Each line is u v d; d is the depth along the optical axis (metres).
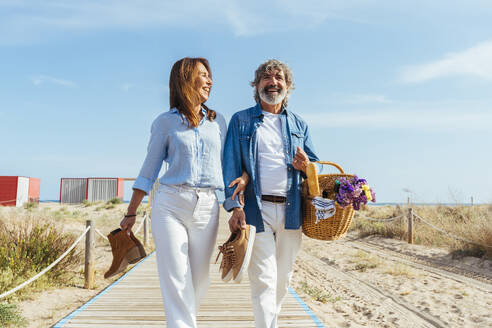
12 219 8.73
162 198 2.26
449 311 5.67
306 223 2.73
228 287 5.68
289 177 2.68
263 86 2.77
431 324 5.16
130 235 2.31
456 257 9.48
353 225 17.06
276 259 2.77
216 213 2.40
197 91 2.37
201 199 2.29
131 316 4.21
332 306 6.04
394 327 5.03
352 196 2.54
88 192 37.25
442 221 13.16
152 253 9.64
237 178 2.55
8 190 32.47
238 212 2.44
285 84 2.81
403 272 8.28
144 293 5.33
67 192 37.44
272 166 2.67
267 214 2.63
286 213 2.64
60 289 6.13
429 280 7.63
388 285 7.42
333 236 2.63
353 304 6.17
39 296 5.62
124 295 5.22
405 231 13.35
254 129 2.71
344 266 9.59
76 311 4.41
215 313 4.31
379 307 5.97
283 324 3.86
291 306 4.49
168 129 2.28
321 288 7.29
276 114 2.84
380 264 9.42
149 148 2.31
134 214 2.29
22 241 6.95
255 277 2.55
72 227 13.30
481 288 6.94
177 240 2.21
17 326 4.34
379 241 13.41
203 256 2.36
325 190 2.76
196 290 2.39
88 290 6.24
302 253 12.07
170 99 2.44
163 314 4.29
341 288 7.33
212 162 2.38
